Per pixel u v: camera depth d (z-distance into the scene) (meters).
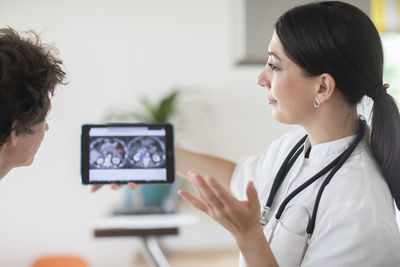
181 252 3.01
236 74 3.01
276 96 0.97
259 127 3.03
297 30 0.92
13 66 0.79
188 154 1.41
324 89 0.94
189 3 2.98
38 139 0.92
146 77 3.00
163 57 2.99
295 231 0.97
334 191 0.93
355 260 0.85
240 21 2.77
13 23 2.93
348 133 1.00
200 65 3.00
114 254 3.07
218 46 2.99
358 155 0.98
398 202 0.99
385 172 0.97
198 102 3.00
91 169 1.24
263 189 1.15
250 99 3.02
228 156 3.03
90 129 1.25
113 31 2.98
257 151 3.03
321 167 1.01
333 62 0.90
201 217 3.02
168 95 2.74
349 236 0.86
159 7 2.98
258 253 0.79
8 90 0.78
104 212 3.04
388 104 0.96
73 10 2.96
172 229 2.00
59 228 3.03
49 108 0.89
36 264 2.72
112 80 2.99
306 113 0.98
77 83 2.98
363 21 0.92
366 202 0.89
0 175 0.91
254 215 0.77
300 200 1.00
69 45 2.97
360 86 0.94
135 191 2.53
